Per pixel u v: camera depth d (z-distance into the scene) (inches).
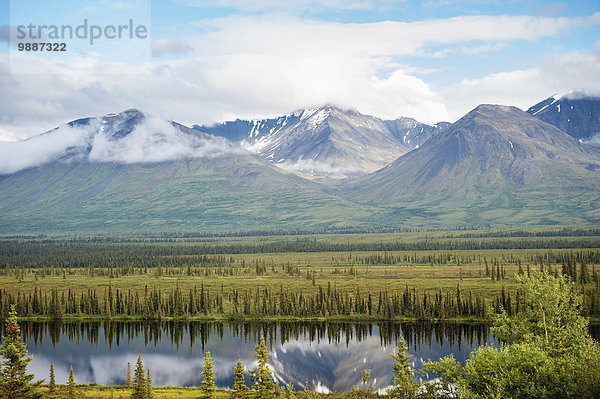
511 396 3100.4
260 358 4370.1
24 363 3917.3
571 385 2955.2
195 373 6589.6
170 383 6117.1
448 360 3656.5
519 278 3806.6
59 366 6865.2
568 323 3617.1
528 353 3169.3
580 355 3164.4
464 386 3225.9
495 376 3171.8
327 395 5265.8
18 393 3841.0
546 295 3604.8
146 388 4495.6
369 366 6924.2
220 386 5969.5
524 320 3745.1
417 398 3752.5
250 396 4318.4
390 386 6082.7
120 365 6939.0
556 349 3316.9
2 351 3843.5
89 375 6412.4
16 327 3991.1
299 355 7539.4
